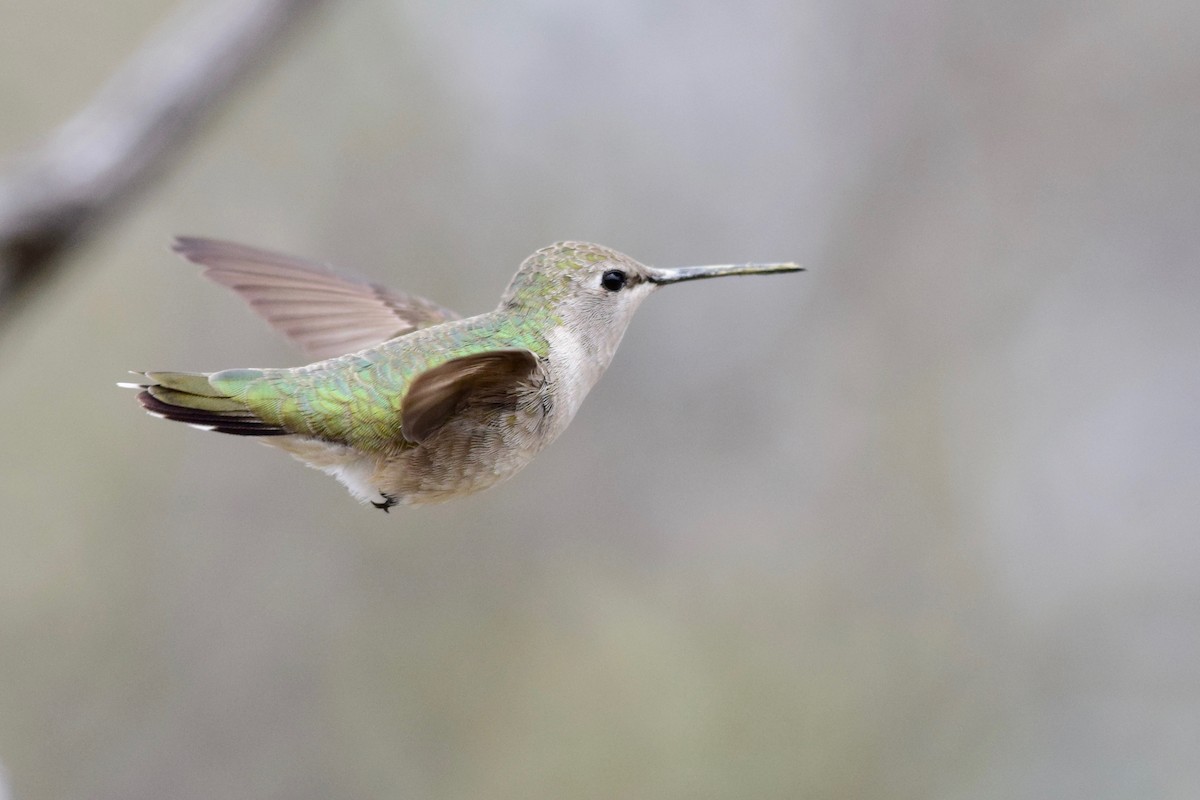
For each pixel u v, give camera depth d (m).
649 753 12.04
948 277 12.85
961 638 12.30
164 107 6.41
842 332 12.84
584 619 12.37
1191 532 12.34
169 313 12.20
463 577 12.38
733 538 12.56
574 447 12.66
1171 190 12.77
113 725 11.66
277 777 11.80
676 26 13.10
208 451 12.20
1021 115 12.87
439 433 5.52
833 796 11.94
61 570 11.82
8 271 6.15
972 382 12.77
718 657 12.27
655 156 12.95
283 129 12.50
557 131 12.94
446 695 12.09
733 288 12.83
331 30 12.60
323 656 12.09
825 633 12.32
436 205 12.66
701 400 12.73
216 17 6.60
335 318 6.94
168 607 11.94
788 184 12.95
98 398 12.03
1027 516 12.59
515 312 5.96
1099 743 11.83
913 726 12.07
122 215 6.45
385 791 11.88
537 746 12.04
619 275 6.14
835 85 13.03
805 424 12.75
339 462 5.61
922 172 12.94
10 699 11.55
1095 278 12.93
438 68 12.88
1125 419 12.84
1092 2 12.67
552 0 13.08
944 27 12.87
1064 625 12.30
